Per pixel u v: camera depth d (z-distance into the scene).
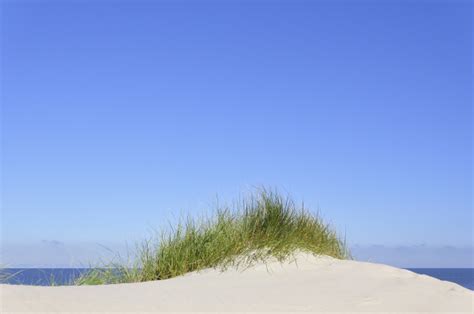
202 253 6.54
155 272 6.46
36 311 3.64
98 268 6.41
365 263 6.59
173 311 4.05
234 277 5.74
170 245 6.70
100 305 4.01
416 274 6.16
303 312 4.22
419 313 4.38
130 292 4.62
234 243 6.63
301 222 7.41
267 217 7.15
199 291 4.86
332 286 5.23
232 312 4.12
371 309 4.41
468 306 4.71
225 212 7.20
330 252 7.58
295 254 6.63
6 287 4.14
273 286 5.21
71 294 4.25
